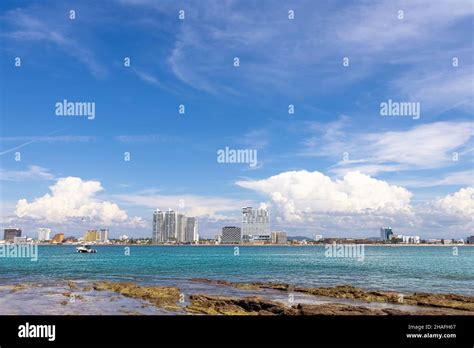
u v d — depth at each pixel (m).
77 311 23.36
